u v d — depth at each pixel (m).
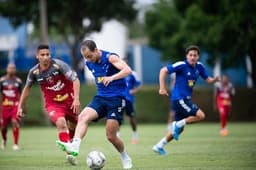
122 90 28.03
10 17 115.62
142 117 107.19
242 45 101.12
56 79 30.77
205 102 109.75
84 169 28.97
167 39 115.12
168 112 109.12
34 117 100.56
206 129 74.38
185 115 36.97
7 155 37.84
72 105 31.27
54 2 114.25
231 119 110.94
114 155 36.56
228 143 46.00
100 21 120.25
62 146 27.19
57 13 116.62
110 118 27.61
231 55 104.12
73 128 32.22
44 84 30.95
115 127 27.61
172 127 36.25
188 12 102.88
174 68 36.19
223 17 101.25
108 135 27.72
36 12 114.25
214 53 104.88
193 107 36.69
